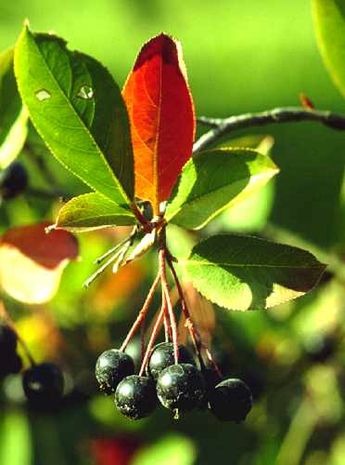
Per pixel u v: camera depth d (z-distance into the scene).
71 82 0.23
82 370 0.42
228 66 1.55
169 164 0.25
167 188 0.25
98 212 0.24
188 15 1.83
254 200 0.42
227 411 0.24
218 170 0.24
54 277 0.30
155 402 0.24
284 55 1.56
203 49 1.68
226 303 0.24
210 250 0.24
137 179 0.25
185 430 0.42
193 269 0.24
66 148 0.23
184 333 0.32
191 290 0.32
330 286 0.42
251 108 1.40
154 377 0.24
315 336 0.42
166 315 0.25
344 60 0.31
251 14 1.79
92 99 0.23
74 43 1.81
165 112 0.24
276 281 0.24
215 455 0.42
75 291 0.42
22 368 0.32
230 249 0.24
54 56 0.22
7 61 0.29
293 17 1.70
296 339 0.42
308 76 1.47
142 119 0.24
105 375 0.25
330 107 1.38
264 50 1.60
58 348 0.42
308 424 0.42
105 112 0.23
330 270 0.39
